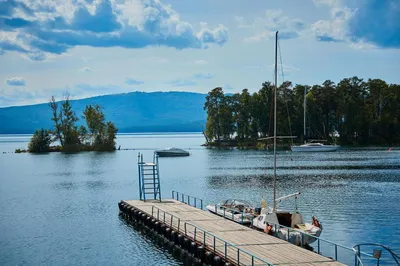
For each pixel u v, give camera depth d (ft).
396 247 146.61
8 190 297.74
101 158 565.12
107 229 180.45
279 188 277.85
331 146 579.89
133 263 136.36
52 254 147.43
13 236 171.83
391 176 322.14
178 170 400.26
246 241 129.70
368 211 201.87
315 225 139.85
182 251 141.18
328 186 281.33
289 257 112.27
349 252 142.31
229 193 264.11
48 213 216.13
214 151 650.02
